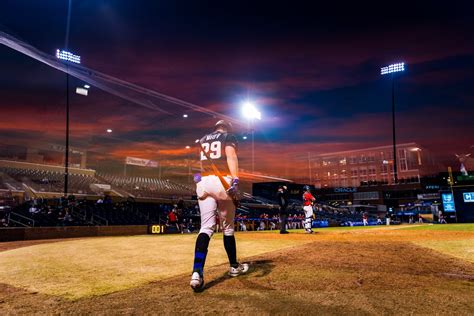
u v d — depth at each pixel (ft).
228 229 10.44
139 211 86.99
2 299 8.10
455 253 14.42
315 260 12.74
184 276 10.39
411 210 184.34
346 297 7.61
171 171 153.89
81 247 20.65
